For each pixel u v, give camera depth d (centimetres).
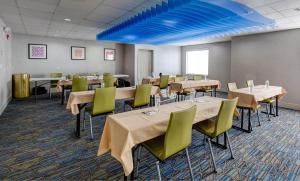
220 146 294
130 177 208
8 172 222
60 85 586
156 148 186
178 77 687
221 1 296
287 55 573
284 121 432
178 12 332
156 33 550
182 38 659
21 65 742
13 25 575
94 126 380
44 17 476
